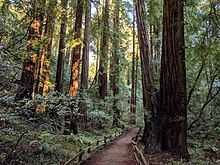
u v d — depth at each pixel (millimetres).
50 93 7293
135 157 9805
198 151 10930
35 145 8328
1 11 5949
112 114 25938
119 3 22031
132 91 32594
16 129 7973
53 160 7992
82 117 18359
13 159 6492
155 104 11961
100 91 23859
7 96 5945
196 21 10734
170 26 10125
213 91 14641
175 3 10203
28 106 6793
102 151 12766
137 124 34594
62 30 16172
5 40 5719
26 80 8820
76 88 13234
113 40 21969
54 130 12422
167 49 10391
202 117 14898
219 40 9945
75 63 13477
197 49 10211
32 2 6551
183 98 9617
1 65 5246
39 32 8766
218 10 9078
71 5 13695
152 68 14742
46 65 15312
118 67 27703
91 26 17047
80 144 12312
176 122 9734
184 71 9719
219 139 13617
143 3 15039
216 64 12352
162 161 8867
